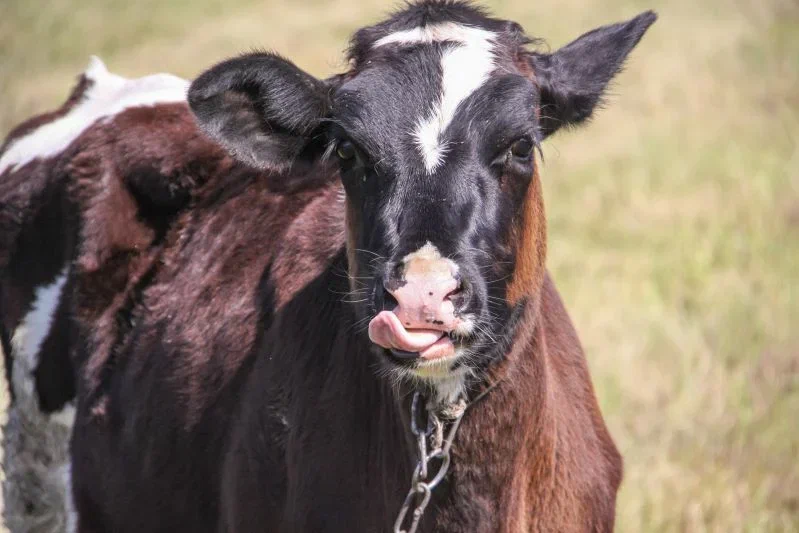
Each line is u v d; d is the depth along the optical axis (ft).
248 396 30.81
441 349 24.58
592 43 30.01
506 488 27.43
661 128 83.41
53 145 39.11
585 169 77.46
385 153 26.21
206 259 34.37
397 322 23.97
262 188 34.50
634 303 58.34
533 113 26.99
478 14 28.91
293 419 29.22
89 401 35.81
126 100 38.47
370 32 28.63
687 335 54.08
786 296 57.88
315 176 33.58
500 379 26.76
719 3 112.27
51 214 37.81
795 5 109.60
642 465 44.57
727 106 87.45
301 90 28.25
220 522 31.71
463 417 26.86
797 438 46.52
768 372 50.78
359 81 27.07
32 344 38.06
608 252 65.31
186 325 33.60
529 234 27.50
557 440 29.48
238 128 28.66
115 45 124.67
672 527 41.19
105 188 36.55
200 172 35.86
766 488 43.29
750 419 47.57
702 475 44.24
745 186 71.97
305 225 32.19
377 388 27.55
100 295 36.11
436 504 27.27
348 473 27.91
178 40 124.06
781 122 83.66
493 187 26.25
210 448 31.96
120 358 35.35
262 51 28.63
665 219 69.00
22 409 38.81
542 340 28.17
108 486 35.19
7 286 39.09
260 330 31.76
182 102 38.01
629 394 49.65
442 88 26.63
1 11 132.57
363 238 26.55
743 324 55.21
